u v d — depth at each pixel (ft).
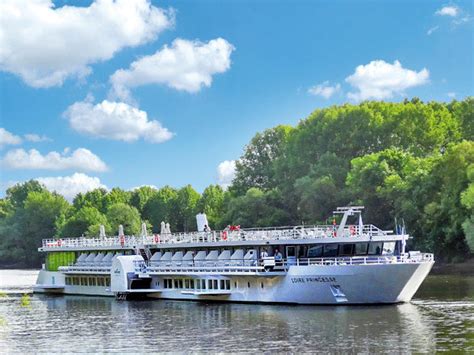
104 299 302.66
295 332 193.16
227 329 202.59
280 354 168.45
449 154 433.48
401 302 240.73
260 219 565.12
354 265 230.48
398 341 178.19
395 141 572.51
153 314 241.14
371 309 228.02
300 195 555.28
